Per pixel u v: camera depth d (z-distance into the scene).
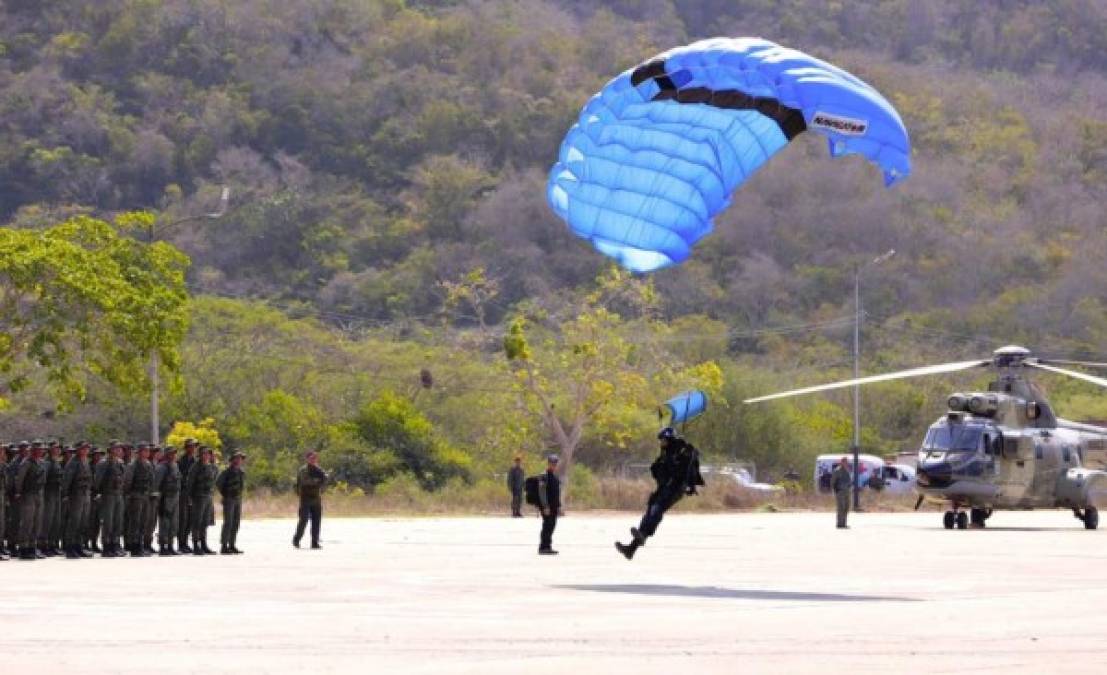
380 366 162.25
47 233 99.50
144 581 46.94
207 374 142.75
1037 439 91.81
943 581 48.16
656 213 45.91
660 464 46.75
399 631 32.78
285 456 136.12
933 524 99.50
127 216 101.69
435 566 54.47
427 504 121.81
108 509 61.12
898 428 196.12
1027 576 50.69
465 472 142.62
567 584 46.00
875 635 32.22
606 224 46.72
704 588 44.78
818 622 34.75
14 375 132.38
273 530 84.56
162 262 101.19
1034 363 92.44
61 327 95.56
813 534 83.38
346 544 70.62
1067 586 46.34
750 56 43.62
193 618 35.34
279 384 148.50
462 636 31.92
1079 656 29.03
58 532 60.41
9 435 132.38
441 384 163.50
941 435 91.75
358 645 30.45
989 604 39.62
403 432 142.12
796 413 179.62
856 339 137.00
